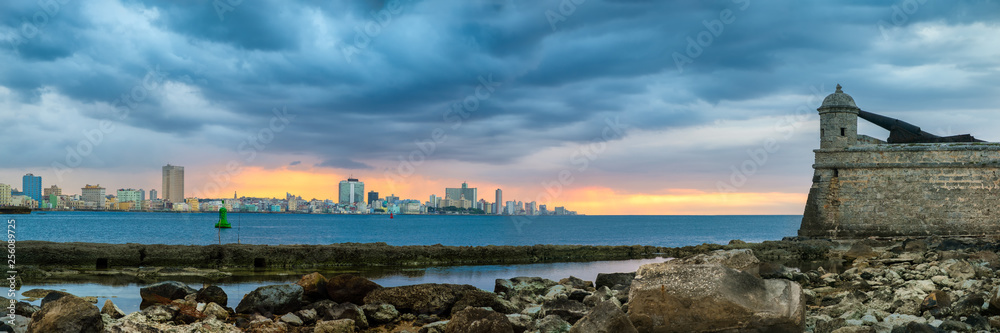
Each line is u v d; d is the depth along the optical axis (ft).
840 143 139.03
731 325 39.99
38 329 39.68
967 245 116.16
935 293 51.24
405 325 52.85
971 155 132.46
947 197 132.36
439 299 56.49
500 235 338.75
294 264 102.12
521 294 63.16
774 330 39.70
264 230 386.11
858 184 136.67
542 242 274.57
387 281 85.10
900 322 44.73
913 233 132.36
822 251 124.26
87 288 73.36
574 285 71.00
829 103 140.26
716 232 401.49
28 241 95.04
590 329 39.55
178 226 431.43
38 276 84.48
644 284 41.73
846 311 49.14
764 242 133.28
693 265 42.45
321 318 52.26
